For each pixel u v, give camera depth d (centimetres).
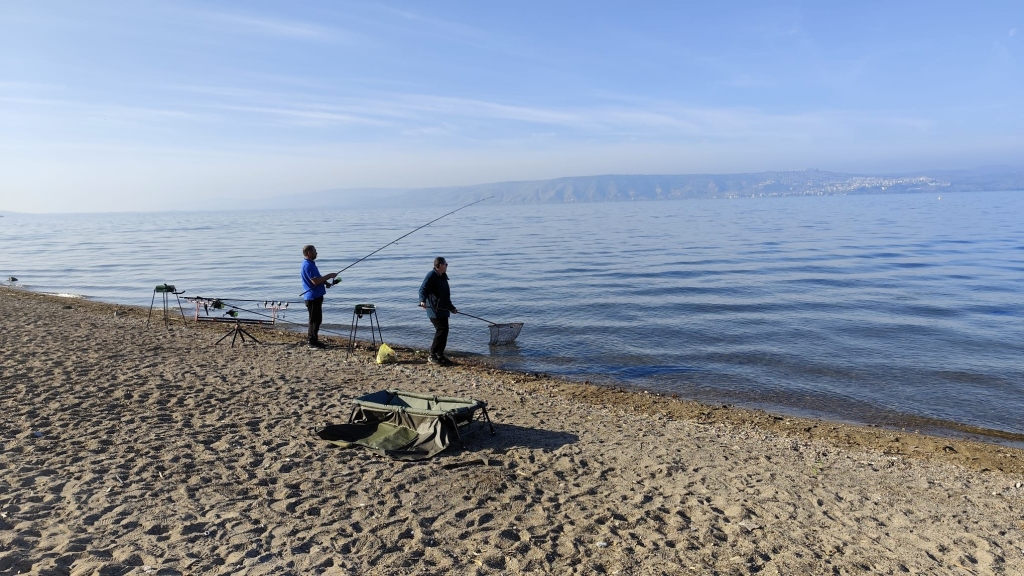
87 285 3200
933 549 571
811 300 2480
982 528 635
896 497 719
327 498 614
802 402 1255
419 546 519
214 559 480
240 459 713
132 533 517
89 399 927
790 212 13388
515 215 16675
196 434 794
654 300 2502
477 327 1991
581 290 2806
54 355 1212
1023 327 1969
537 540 541
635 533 565
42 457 689
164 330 1623
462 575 476
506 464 739
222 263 4459
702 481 716
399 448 758
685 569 502
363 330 1942
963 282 2959
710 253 4553
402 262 4344
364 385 1126
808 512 643
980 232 6350
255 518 558
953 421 1151
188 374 1114
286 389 1047
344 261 4481
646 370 1480
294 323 2042
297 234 8900
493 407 1030
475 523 571
